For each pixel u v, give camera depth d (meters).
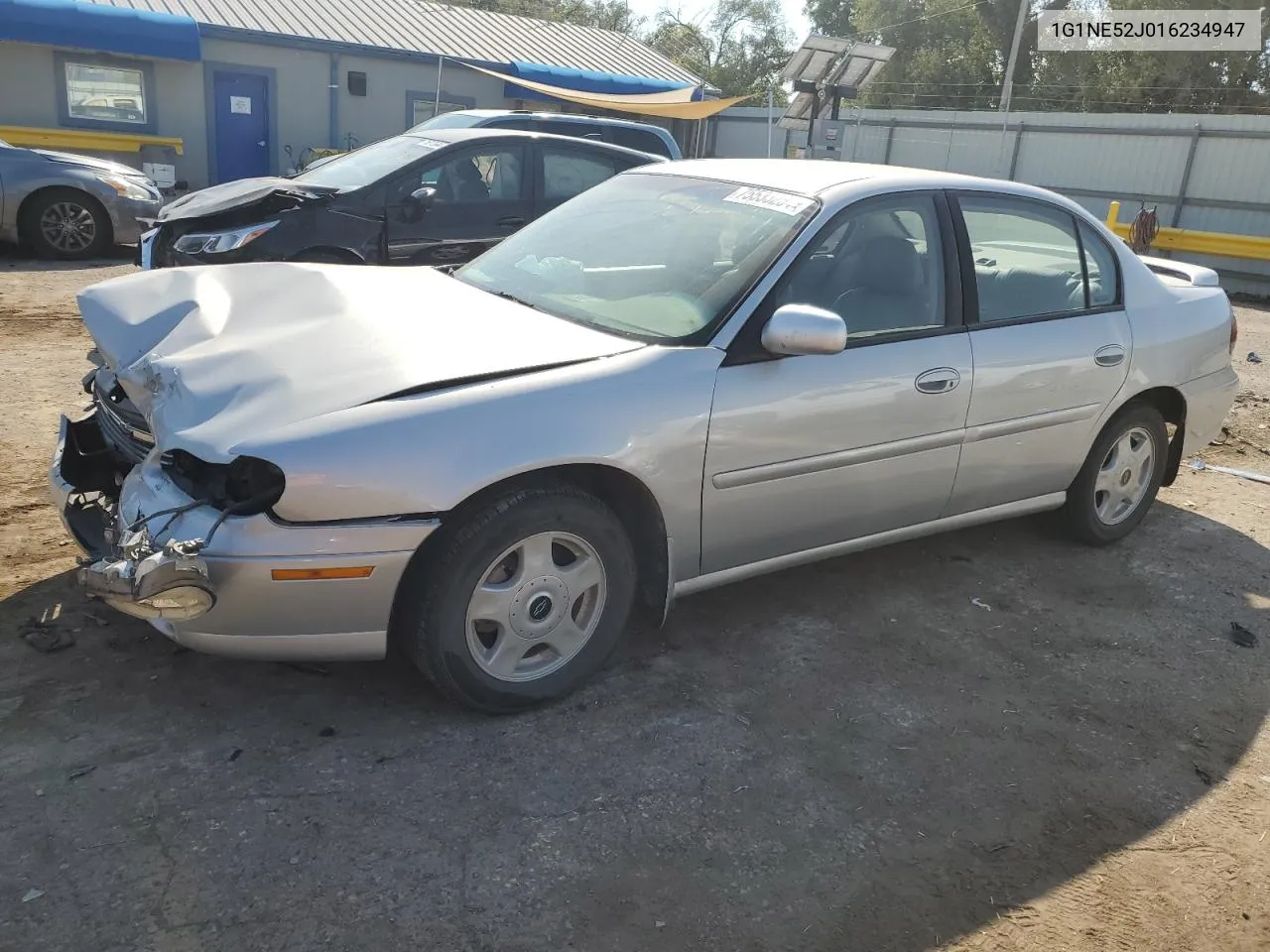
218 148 17.84
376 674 3.30
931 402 3.75
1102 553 4.78
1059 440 4.29
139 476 2.93
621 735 3.09
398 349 3.07
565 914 2.39
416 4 21.48
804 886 2.55
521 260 4.04
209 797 2.67
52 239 11.09
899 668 3.63
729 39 44.88
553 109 20.42
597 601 3.20
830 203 3.63
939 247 3.90
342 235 7.18
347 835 2.58
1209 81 31.50
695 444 3.20
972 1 36.81
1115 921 2.53
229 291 3.59
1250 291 16.91
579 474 3.11
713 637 3.74
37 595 3.57
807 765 3.04
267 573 2.67
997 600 4.22
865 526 3.82
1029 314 4.15
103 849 2.46
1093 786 3.05
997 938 2.44
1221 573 4.65
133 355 3.31
